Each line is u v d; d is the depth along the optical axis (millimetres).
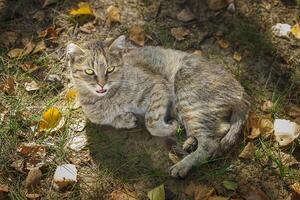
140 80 4094
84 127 4195
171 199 3713
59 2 5113
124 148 4047
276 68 4617
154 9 5086
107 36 4875
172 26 4957
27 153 3949
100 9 5082
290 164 3939
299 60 4676
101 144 4074
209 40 4855
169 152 4004
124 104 4133
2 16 4992
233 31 4898
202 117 3955
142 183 3820
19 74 4523
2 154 3943
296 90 4453
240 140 4059
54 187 3764
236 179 3846
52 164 3910
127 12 5059
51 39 4812
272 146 4043
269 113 4266
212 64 4148
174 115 4199
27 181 3752
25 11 5039
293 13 5066
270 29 4918
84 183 3814
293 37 4848
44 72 4574
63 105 4332
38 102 4359
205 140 3893
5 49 4727
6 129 4098
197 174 3854
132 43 4820
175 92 4152
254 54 4719
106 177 3850
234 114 4012
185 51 4668
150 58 4262
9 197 3707
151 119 4070
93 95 4023
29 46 4723
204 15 5043
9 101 4316
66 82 4520
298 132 4070
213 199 3678
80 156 3986
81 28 4910
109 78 3926
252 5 5113
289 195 3775
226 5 5094
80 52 3893
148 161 3959
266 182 3842
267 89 4461
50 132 4098
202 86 4008
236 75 4531
